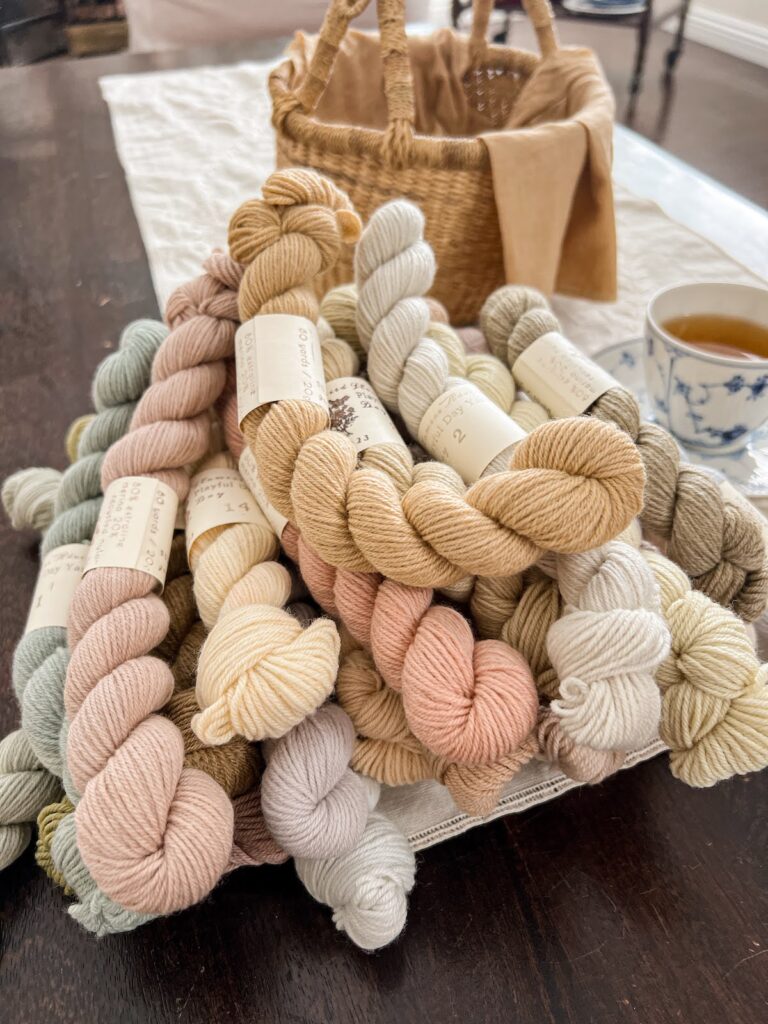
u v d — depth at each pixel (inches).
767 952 15.8
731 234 39.7
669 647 15.8
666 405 25.4
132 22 67.9
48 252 38.6
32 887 17.0
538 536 15.4
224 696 15.5
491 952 15.8
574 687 15.3
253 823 16.8
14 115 50.1
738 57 78.2
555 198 30.4
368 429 19.3
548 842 17.7
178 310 23.0
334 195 21.4
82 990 15.3
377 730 17.6
